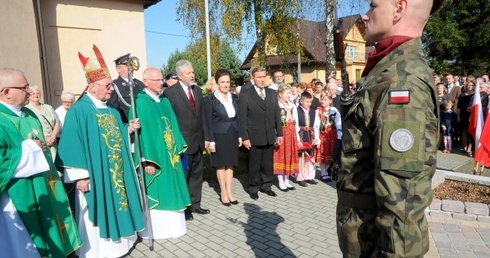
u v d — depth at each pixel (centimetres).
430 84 129
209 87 663
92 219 329
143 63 841
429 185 126
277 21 1716
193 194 462
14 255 261
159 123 390
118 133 352
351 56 2747
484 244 356
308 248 364
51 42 720
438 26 2395
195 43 1989
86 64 345
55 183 304
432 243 358
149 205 385
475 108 634
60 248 289
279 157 559
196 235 402
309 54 2586
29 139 273
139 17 827
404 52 138
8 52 489
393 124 125
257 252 357
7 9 492
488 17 2284
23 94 285
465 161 811
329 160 605
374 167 138
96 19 770
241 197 539
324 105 611
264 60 1834
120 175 346
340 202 159
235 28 1784
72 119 324
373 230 145
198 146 455
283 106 561
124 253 354
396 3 142
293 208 487
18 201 266
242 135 505
